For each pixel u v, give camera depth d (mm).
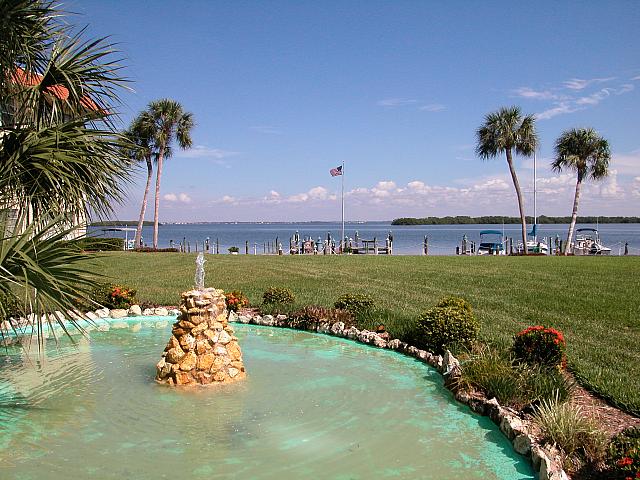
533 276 20703
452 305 10859
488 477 4992
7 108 7297
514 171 41250
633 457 4426
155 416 6387
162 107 45219
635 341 10023
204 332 7754
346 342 10820
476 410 6754
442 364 8555
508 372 7262
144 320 13172
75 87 7277
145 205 45719
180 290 17406
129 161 7457
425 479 4934
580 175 41500
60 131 6668
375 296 15969
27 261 5363
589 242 49000
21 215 6508
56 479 4785
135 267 25734
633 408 6457
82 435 5793
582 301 14430
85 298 6367
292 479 4895
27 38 6738
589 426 5516
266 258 32000
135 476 4867
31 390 7352
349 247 43594
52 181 6289
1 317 7012
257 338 11211
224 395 7203
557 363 7879
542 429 5711
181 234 149125
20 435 5785
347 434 5969
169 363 7703
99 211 7277
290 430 6043
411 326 10812
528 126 40594
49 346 10188
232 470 5035
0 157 6613
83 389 7402
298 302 14609
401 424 6305
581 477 4879
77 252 6066
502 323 11727
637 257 32438
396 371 8617
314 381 7984
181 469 5031
